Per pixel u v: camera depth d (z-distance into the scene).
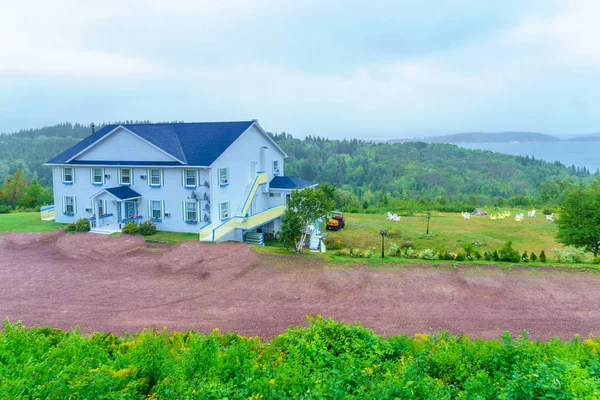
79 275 19.16
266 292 17.08
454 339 9.41
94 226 27.83
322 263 21.00
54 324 13.81
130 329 13.51
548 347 9.33
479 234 34.28
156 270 19.91
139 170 28.06
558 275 19.19
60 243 24.47
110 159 29.23
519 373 7.42
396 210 51.53
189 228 27.30
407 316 14.77
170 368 7.71
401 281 18.38
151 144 27.52
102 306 15.51
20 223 30.66
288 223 22.80
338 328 9.41
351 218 41.62
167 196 27.61
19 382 6.10
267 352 9.01
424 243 30.61
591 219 23.55
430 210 53.25
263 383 6.86
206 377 7.29
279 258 21.77
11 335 8.71
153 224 27.75
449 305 15.80
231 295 16.75
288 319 14.44
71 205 30.44
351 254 22.66
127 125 32.44
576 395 6.47
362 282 18.23
